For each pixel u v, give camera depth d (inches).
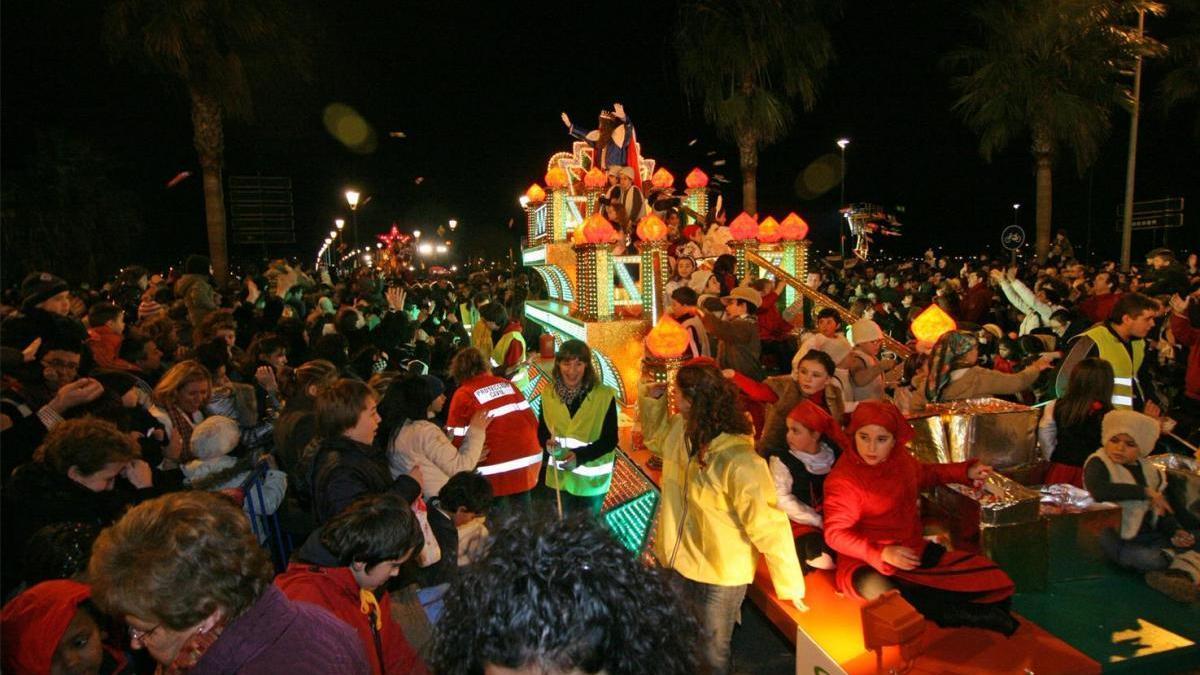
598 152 375.9
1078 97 933.2
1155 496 185.2
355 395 148.6
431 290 723.4
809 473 190.1
